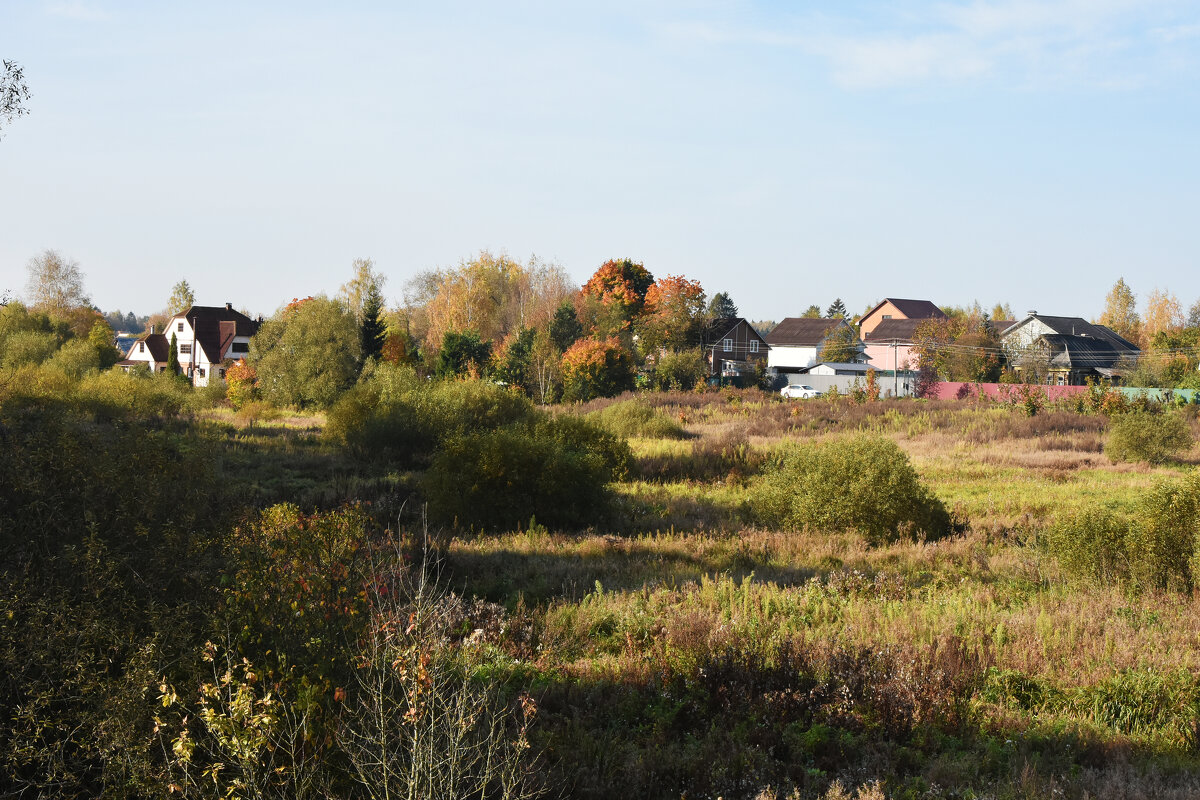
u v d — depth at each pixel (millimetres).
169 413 32312
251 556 5836
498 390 28984
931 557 13125
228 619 5176
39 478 5117
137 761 4309
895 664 7453
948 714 6727
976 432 32438
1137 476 22922
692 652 7652
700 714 6746
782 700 6844
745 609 9406
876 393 48969
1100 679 7516
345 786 4766
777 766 5828
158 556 5117
